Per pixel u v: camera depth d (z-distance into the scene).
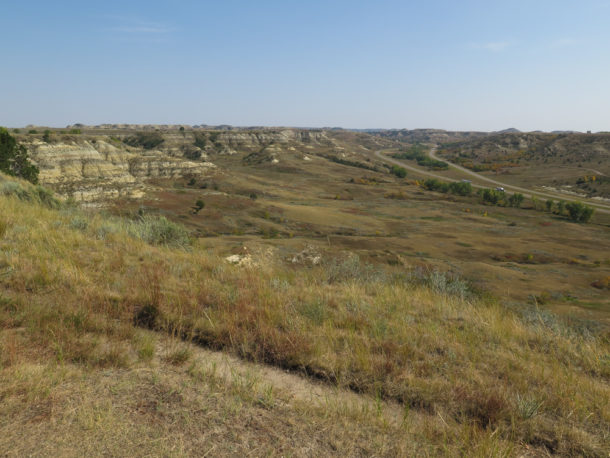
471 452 2.31
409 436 2.44
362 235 72.00
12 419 2.19
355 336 4.03
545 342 4.61
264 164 171.62
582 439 2.56
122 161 110.75
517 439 2.55
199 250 8.58
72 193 73.81
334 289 6.19
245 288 5.34
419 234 74.88
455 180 179.38
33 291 4.36
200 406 2.54
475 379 3.28
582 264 58.00
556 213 105.69
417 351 3.77
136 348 3.34
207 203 79.56
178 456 2.02
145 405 2.49
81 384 2.63
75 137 104.31
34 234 6.67
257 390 2.85
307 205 101.75
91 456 1.96
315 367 3.35
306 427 2.43
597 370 3.85
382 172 191.88
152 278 5.21
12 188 11.87
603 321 21.38
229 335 3.78
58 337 3.23
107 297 4.33
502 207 113.50
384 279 7.34
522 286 40.62
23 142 86.38
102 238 7.69
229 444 2.18
